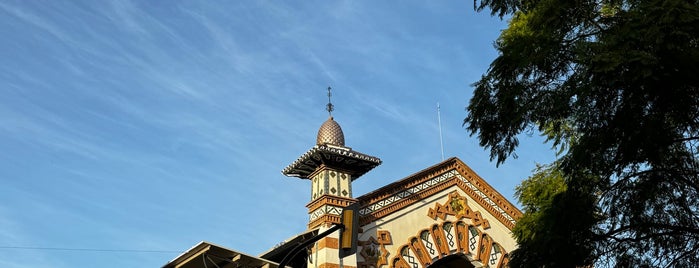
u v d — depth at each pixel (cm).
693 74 1702
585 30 1969
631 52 1692
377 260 2923
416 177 3191
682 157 2083
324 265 2742
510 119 2022
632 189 2094
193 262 2541
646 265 2158
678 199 2098
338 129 3247
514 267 2256
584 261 2169
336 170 3022
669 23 1672
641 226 2112
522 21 2162
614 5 1984
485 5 2072
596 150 1958
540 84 1998
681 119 1867
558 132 2233
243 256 2464
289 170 3091
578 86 1856
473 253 3191
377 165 3059
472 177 3366
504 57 2005
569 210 2130
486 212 3331
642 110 1831
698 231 2000
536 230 2275
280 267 1795
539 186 2511
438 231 3142
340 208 2908
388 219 3036
